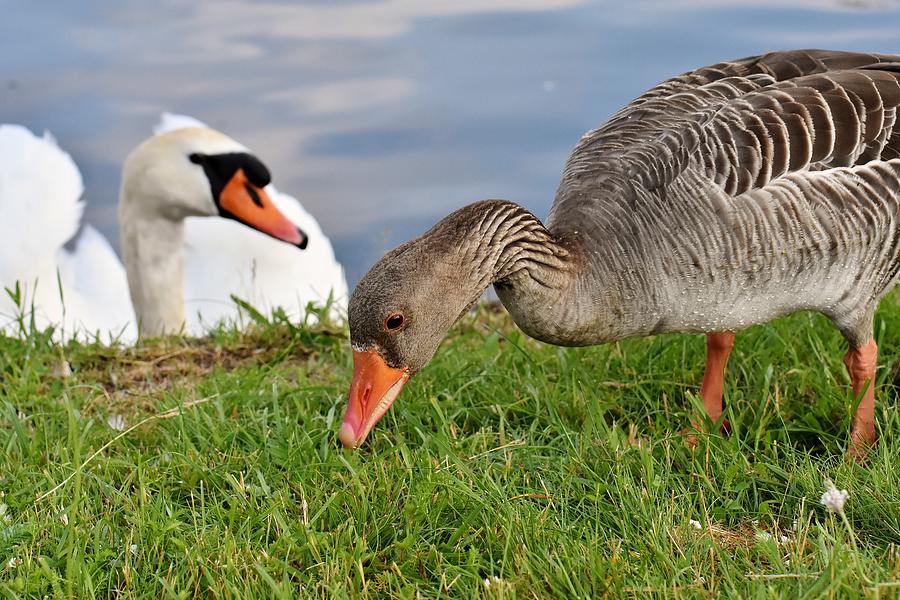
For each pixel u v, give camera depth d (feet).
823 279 22.17
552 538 19.47
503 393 25.46
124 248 38.40
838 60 24.52
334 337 30.89
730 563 18.47
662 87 25.00
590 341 22.17
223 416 24.38
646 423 24.79
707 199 21.26
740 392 25.23
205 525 20.12
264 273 42.78
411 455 22.24
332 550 19.12
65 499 21.06
